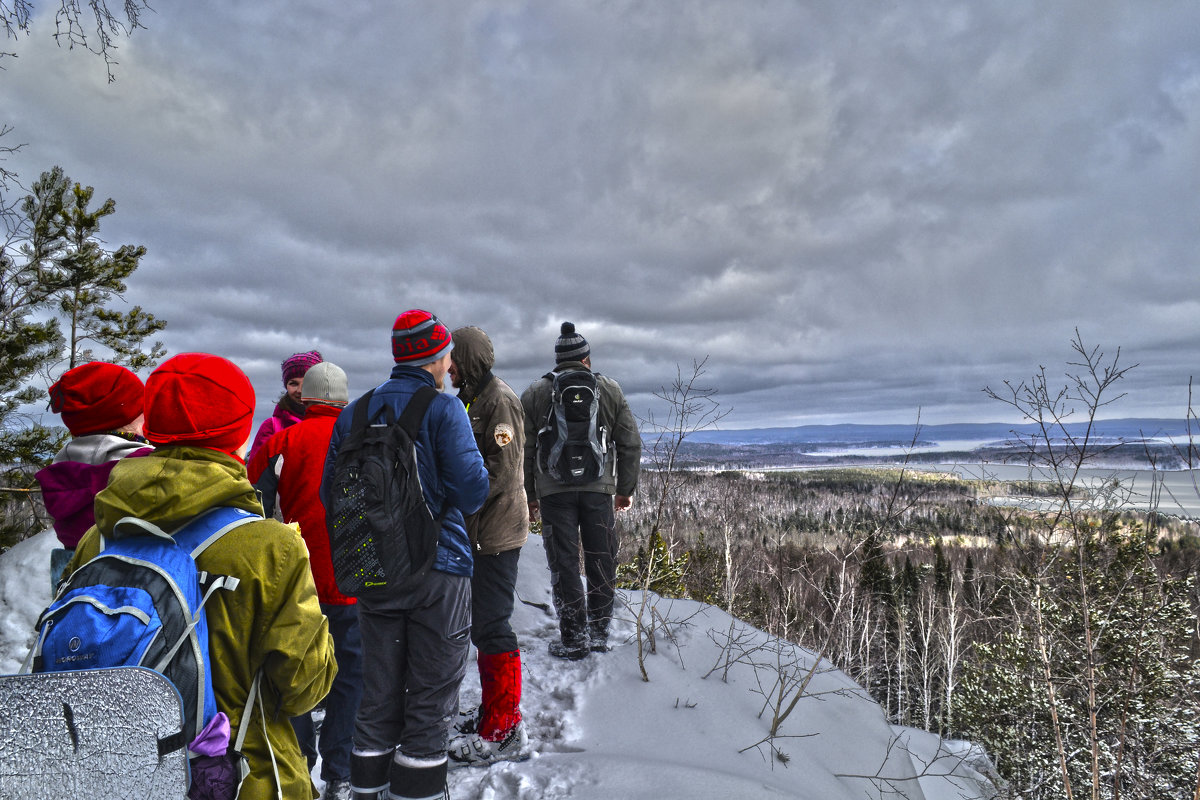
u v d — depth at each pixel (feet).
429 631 7.07
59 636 3.67
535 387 12.34
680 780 8.23
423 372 7.59
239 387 4.58
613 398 12.24
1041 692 25.04
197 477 4.20
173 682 3.73
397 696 7.12
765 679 12.59
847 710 12.99
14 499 23.27
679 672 11.74
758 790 8.27
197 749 3.75
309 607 4.41
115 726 3.45
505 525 9.20
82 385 6.64
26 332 24.48
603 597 12.33
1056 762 30.96
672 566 18.49
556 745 9.40
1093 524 19.62
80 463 6.50
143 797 3.46
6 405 24.02
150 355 30.48
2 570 12.43
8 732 3.31
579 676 11.41
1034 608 20.77
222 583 4.04
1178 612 25.50
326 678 4.55
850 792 10.16
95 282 27.30
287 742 4.49
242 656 4.15
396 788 6.86
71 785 3.34
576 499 12.09
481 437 9.29
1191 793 28.22
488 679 9.07
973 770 28.99
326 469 7.66
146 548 4.00
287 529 4.45
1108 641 23.21
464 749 8.77
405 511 6.78
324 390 9.29
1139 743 28.68
